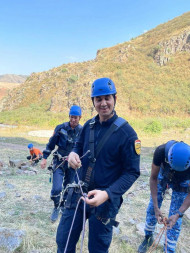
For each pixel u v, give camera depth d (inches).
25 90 2053.4
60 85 1742.1
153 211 117.5
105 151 69.2
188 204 97.0
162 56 1658.5
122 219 156.6
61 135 145.1
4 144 628.7
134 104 1309.1
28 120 1299.2
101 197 63.0
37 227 134.6
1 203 167.8
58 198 138.3
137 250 120.4
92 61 1927.9
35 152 368.2
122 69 1621.6
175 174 98.5
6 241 113.5
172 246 104.7
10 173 288.0
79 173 76.7
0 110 2015.3
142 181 266.8
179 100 1321.4
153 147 650.8
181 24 1975.9
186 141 792.9
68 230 75.0
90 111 1299.2
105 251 75.7
